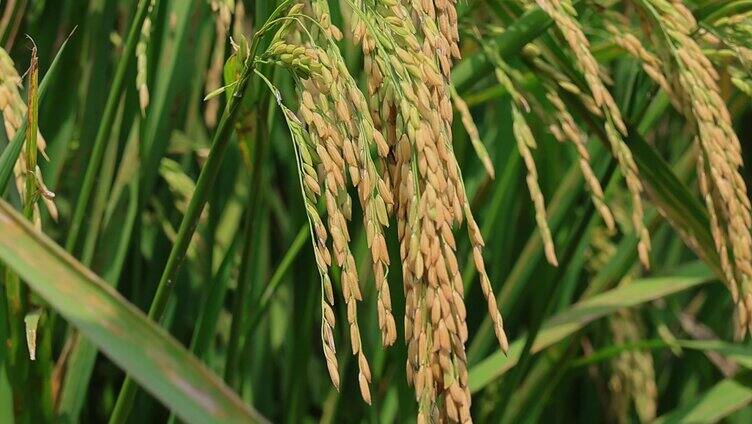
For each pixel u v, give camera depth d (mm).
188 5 867
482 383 940
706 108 756
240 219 979
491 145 1065
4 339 729
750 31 820
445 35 684
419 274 631
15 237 598
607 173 883
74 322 594
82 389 830
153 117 858
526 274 967
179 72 865
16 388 748
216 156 715
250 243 831
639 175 861
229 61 748
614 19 853
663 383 1252
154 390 596
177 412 596
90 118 876
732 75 850
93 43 884
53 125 884
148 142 858
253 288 958
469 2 860
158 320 748
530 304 1138
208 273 903
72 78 887
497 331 646
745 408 1193
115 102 811
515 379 912
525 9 854
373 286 967
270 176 1060
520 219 1023
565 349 968
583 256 1043
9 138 725
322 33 684
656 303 1158
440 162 651
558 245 1008
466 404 629
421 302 640
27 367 751
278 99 673
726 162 750
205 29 943
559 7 747
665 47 807
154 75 856
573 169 956
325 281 636
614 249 1110
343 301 978
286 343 1009
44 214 893
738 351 942
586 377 1198
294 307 961
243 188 984
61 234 969
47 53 904
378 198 645
